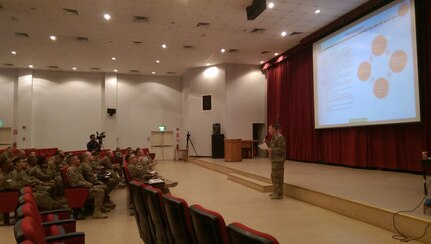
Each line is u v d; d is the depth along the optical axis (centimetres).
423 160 466
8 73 1415
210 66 1398
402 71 650
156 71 1510
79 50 1134
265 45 1096
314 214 479
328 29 894
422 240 343
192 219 173
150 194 244
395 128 719
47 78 1459
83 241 238
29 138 1400
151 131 1573
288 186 617
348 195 485
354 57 787
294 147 1126
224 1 749
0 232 425
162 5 764
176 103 1616
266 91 1380
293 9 791
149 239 289
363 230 392
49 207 473
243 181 782
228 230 136
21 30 923
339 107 843
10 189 460
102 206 530
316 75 952
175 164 1349
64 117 1466
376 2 716
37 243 141
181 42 1055
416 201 431
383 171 751
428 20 640
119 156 892
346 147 876
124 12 802
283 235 379
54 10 784
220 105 1361
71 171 482
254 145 1402
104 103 1519
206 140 1396
